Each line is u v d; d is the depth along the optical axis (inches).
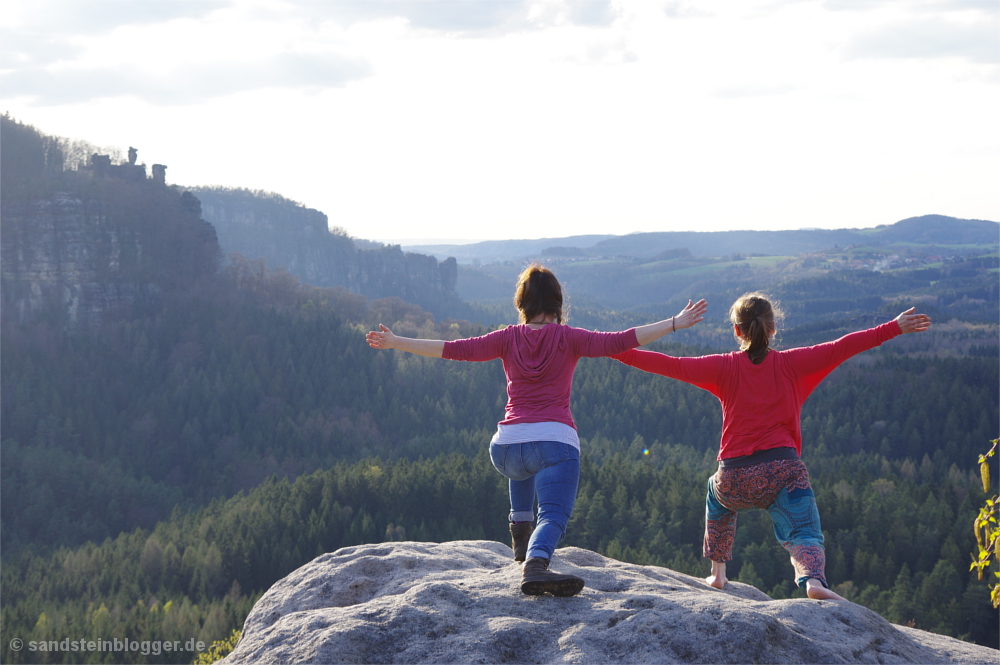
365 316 7824.8
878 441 5059.1
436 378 6318.9
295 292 7780.5
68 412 5364.2
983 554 183.5
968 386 5359.3
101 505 4416.8
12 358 5821.9
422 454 5128.0
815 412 5477.4
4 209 6501.0
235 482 4869.6
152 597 2915.8
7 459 4598.9
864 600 2512.3
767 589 2623.0
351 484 3538.4
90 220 6786.4
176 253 7347.4
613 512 3250.5
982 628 2395.4
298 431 5447.8
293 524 3272.6
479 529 3422.7
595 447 4933.6
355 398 5821.9
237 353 6230.3
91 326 6653.5
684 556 2876.5
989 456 183.9
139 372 6063.0
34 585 3164.4
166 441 5334.6
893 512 3120.1
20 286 6565.0
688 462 4699.8
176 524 3634.4
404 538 3270.2
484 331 7603.4
